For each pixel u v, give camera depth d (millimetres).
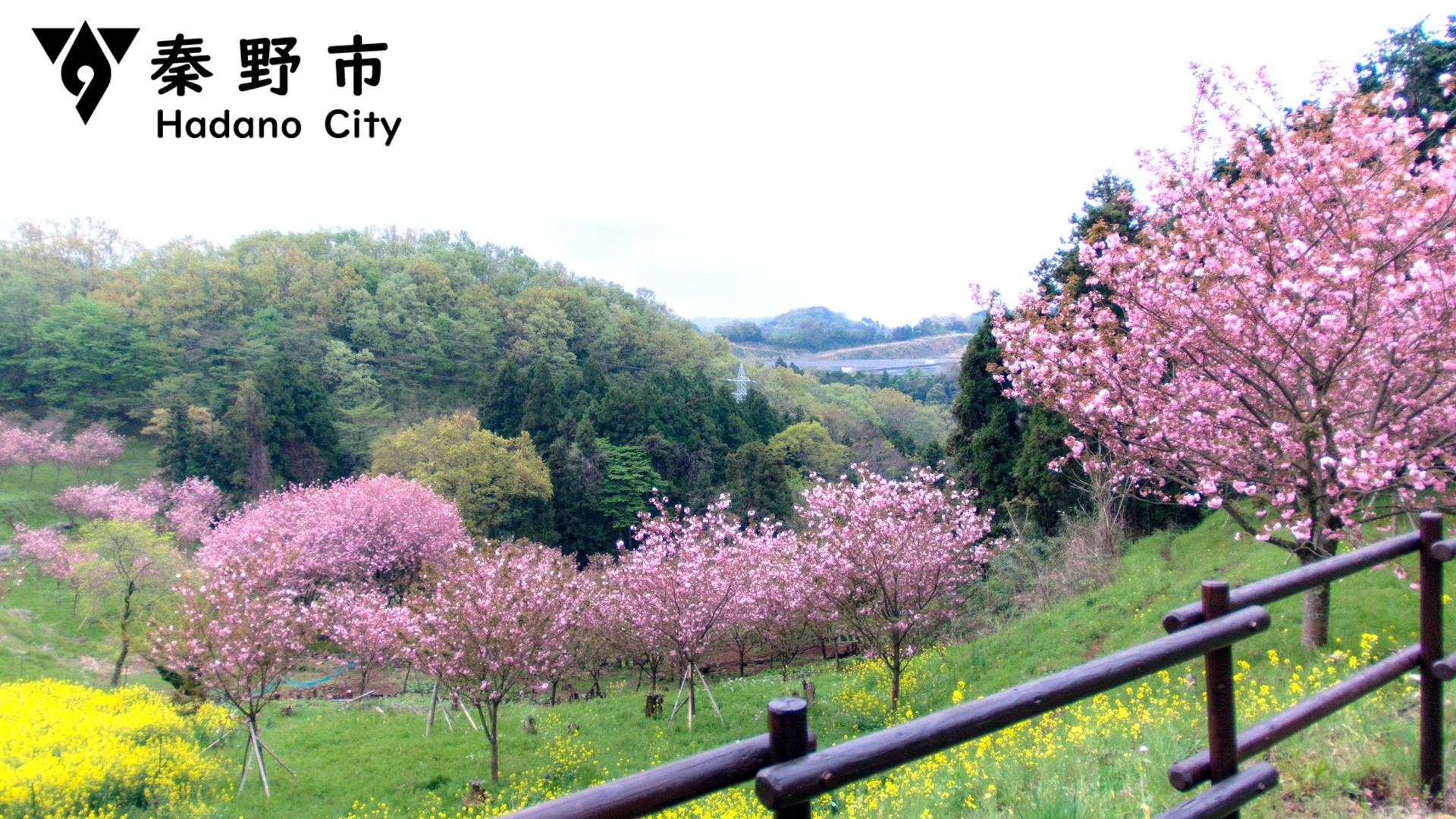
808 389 107125
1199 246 10062
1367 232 8289
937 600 17359
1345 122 9297
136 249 97625
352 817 13664
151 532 31094
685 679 19438
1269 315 8875
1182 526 19922
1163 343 9953
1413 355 8578
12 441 50688
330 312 86750
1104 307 11203
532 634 15500
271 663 16000
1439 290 7938
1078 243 22625
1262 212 9750
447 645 15344
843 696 16547
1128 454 10797
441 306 101938
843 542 15633
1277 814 3678
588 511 50906
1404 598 10000
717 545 20406
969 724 1691
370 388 74625
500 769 15773
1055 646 14734
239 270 88688
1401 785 3578
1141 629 13625
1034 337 11094
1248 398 10391
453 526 38844
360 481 38438
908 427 87938
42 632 30250
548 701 23984
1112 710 7871
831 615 18031
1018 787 5367
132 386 66250
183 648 16484
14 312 68812
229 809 14172
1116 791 4527
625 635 22078
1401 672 3258
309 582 31797
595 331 107188
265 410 52531
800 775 1422
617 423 58062
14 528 42906
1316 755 4199
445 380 87250
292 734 18672
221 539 35000
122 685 25578
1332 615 10219
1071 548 19703
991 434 25281
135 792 13766
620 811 1298
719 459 58781
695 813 8156
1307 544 9188
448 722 18906
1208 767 2393
